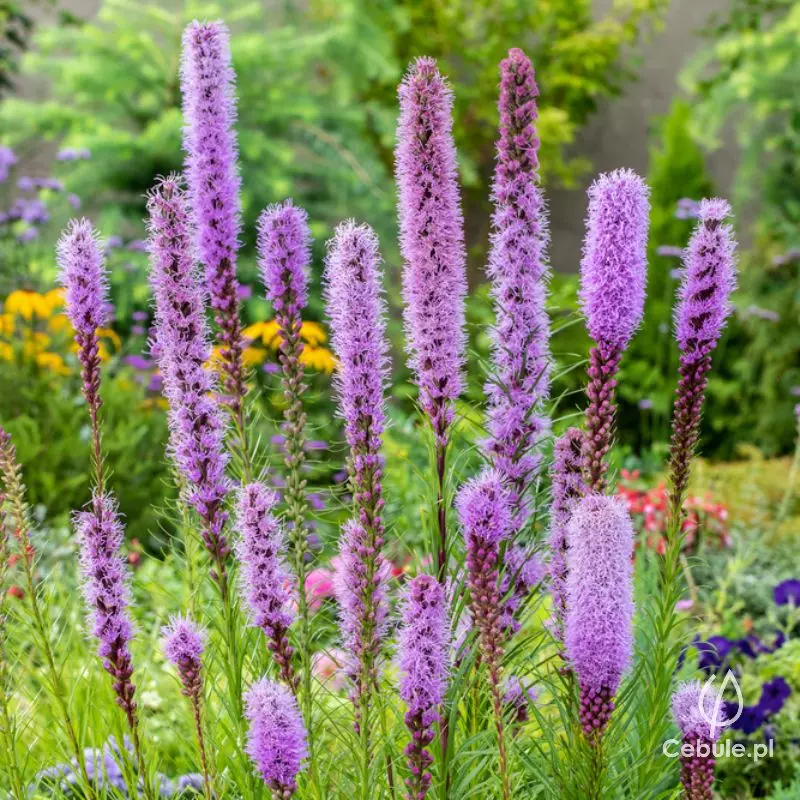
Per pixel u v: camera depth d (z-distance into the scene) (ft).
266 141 34.63
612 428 8.95
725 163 41.50
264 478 9.81
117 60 36.86
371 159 37.76
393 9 42.91
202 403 8.84
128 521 20.81
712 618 16.69
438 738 8.41
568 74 44.14
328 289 8.61
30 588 9.42
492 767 9.23
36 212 27.25
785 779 14.15
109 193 37.35
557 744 9.07
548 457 9.84
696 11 44.29
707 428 35.58
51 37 36.55
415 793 7.70
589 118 45.60
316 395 9.54
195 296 8.82
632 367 35.55
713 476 26.00
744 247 39.63
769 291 35.06
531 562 9.52
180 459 8.99
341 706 9.54
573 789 8.49
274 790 7.37
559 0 44.27
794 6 36.65
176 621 8.20
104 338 29.04
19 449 20.83
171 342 8.82
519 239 9.35
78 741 9.94
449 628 7.91
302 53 38.06
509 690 9.42
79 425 22.70
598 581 7.47
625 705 9.41
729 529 22.39
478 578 7.77
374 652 8.44
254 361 23.25
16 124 35.83
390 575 8.61
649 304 36.06
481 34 46.52
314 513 9.48
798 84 34.68
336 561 8.67
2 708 9.25
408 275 8.97
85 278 9.14
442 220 8.75
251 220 34.32
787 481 25.41
